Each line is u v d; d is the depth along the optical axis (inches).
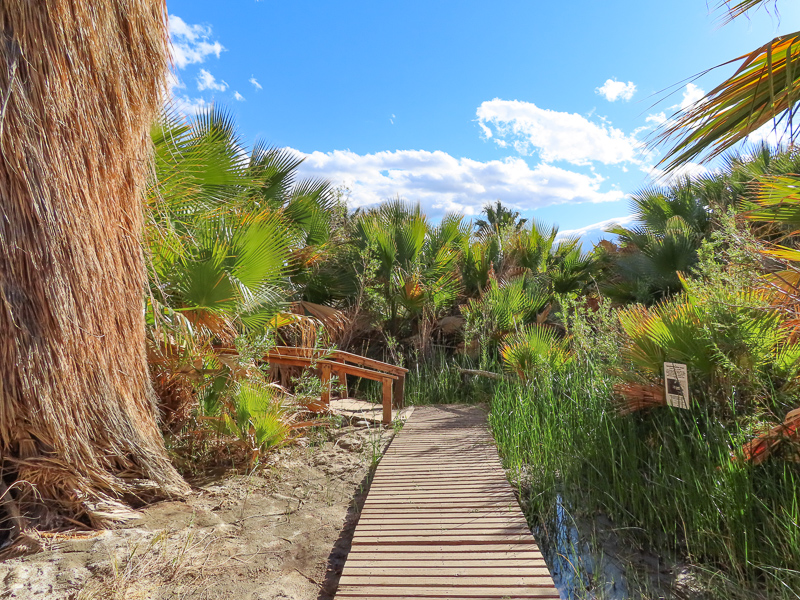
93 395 147.1
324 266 406.9
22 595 110.0
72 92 136.5
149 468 161.6
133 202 162.1
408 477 187.8
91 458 146.2
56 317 134.6
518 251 500.7
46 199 131.9
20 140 128.3
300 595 116.5
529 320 414.0
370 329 418.9
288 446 234.1
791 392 149.6
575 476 178.7
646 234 428.8
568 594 119.1
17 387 133.8
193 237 215.5
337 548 139.6
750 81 97.4
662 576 124.8
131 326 161.0
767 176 135.0
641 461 171.3
